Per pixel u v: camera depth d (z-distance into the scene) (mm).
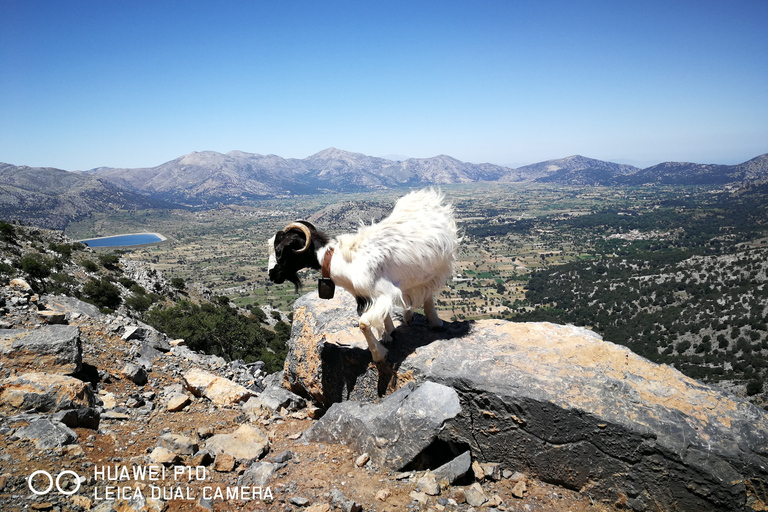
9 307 8414
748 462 3789
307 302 8164
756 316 97438
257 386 9359
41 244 58625
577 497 4457
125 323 9859
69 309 9609
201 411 6594
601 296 151250
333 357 6754
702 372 79562
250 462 4926
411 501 4270
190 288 79125
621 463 4223
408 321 6770
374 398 6203
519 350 5559
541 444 4613
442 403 4848
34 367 6000
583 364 5125
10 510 3396
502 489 4590
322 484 4500
